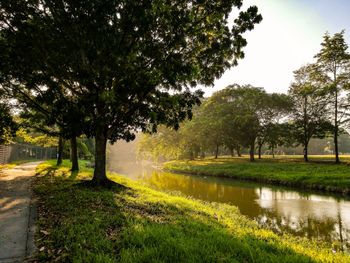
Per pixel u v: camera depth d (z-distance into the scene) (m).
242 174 29.25
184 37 10.71
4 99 13.65
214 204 13.88
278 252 5.68
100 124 10.26
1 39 10.10
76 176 16.52
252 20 10.77
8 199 9.01
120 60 9.38
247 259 4.90
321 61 34.56
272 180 24.62
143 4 8.94
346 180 20.28
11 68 10.08
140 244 4.99
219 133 44.53
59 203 8.30
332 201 16.53
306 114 38.38
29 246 4.82
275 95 40.28
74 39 9.21
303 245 7.43
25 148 40.09
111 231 5.78
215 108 47.62
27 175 16.84
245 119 38.62
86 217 6.64
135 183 18.30
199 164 45.19
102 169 12.59
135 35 9.59
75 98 11.95
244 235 6.75
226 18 11.06
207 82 12.25
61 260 4.29
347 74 32.81
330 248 8.20
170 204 9.90
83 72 9.39
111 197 9.67
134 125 11.65
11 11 9.38
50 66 10.21
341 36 33.28
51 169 21.56
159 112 10.45
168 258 4.43
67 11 8.88
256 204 15.88
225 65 12.18
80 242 4.94
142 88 9.62
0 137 19.62
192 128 48.66
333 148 97.25
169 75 9.79
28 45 9.48
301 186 21.75
